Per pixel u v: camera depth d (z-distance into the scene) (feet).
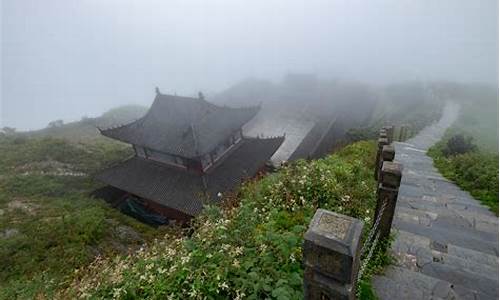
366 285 14.75
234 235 17.39
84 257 46.55
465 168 38.27
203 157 71.56
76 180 88.17
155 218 74.84
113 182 78.54
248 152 84.69
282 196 23.06
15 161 95.14
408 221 23.65
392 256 18.15
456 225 22.98
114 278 17.39
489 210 26.16
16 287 34.09
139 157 83.46
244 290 13.34
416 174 39.45
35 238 51.85
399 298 15.12
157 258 18.02
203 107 77.82
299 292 13.08
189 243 17.44
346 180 26.86
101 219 59.47
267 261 14.96
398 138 86.53
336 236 8.13
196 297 13.62
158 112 82.17
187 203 67.97
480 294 15.37
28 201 70.85
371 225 18.76
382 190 16.55
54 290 26.99
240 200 27.02
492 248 19.69
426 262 17.85
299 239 16.99
